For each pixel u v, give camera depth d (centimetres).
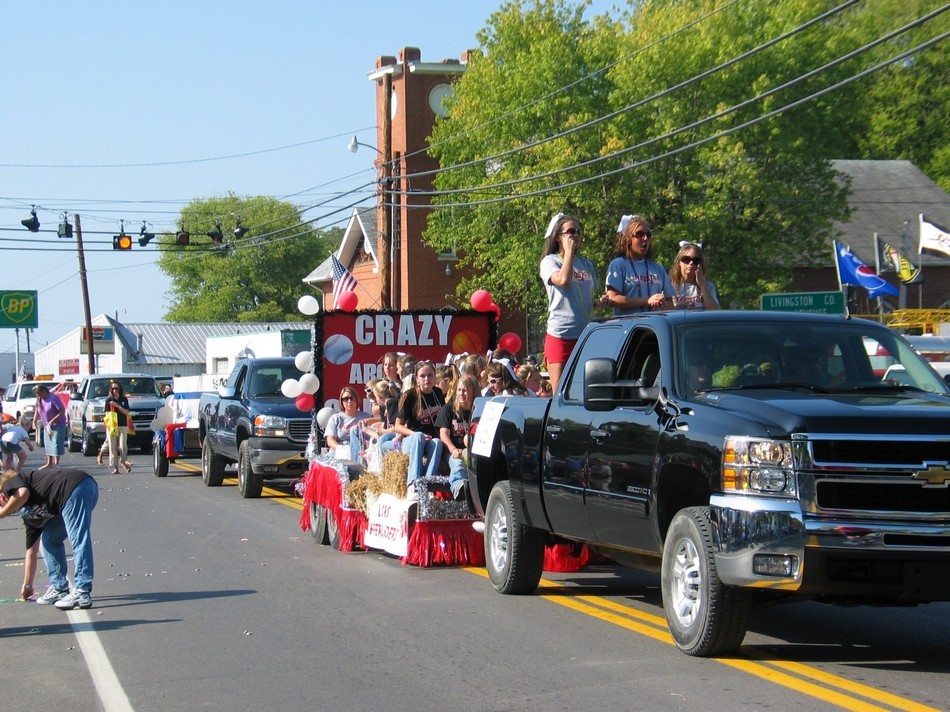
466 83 6347
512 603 1419
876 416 986
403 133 7081
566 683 1020
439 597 1468
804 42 5522
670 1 6344
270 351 6031
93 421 4788
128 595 1548
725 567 1003
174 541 2092
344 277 2461
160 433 3666
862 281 4528
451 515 1723
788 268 5894
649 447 1130
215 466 3266
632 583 1564
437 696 992
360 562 1789
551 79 5822
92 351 8562
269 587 1576
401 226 7219
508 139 5981
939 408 1013
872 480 966
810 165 5656
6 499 1458
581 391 1309
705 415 1064
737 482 999
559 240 1561
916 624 1284
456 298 6900
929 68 8381
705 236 5444
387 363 2264
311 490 2017
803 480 971
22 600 1518
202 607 1444
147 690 1045
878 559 957
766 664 1072
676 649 1145
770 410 1013
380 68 7256
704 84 5425
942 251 6569
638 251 1501
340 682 1052
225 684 1057
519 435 1421
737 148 5216
